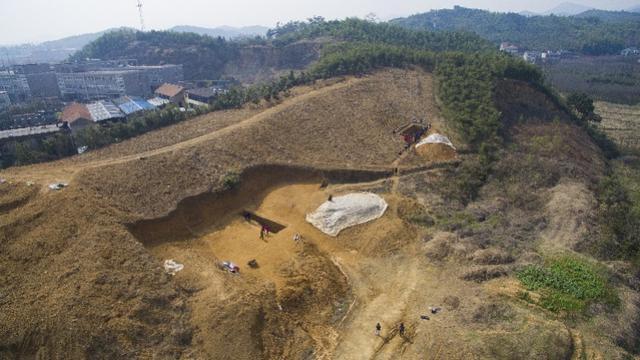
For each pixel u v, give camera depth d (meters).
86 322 24.67
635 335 27.66
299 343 26.98
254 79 124.75
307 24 167.25
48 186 35.59
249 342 25.69
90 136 49.00
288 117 54.00
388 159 50.28
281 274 31.89
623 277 32.22
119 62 133.75
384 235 37.12
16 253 29.14
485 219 40.69
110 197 36.00
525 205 42.56
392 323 28.56
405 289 31.70
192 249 35.03
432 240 36.56
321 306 30.12
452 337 26.50
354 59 71.06
